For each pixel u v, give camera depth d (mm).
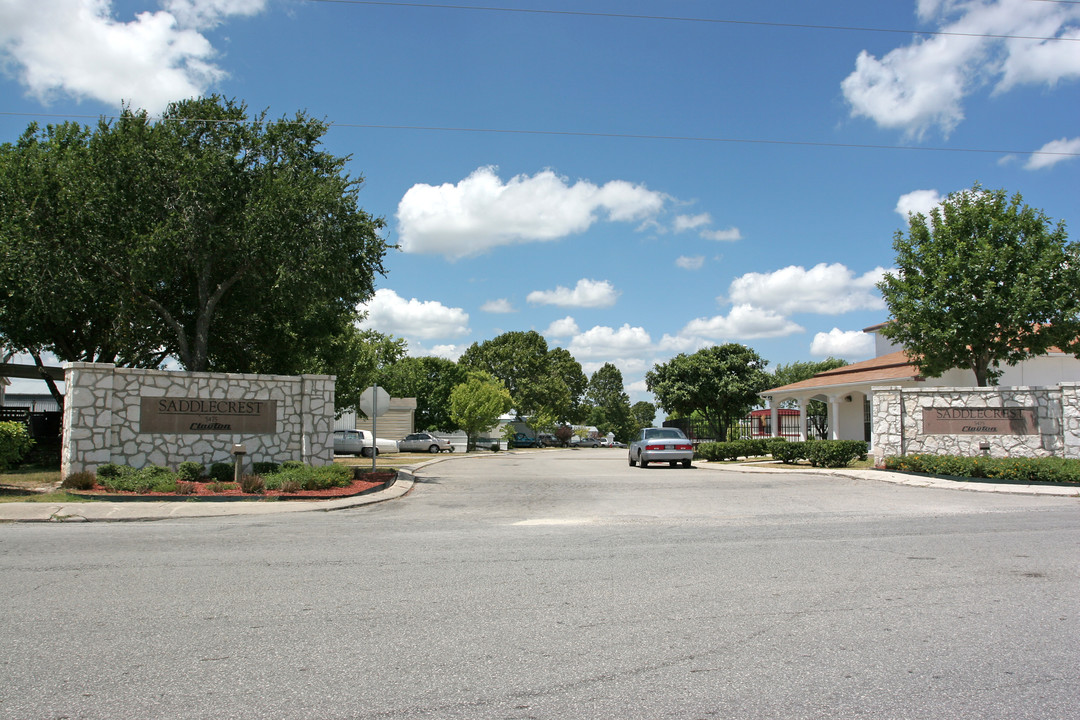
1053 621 5590
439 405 64688
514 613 5820
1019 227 21312
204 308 19719
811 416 42656
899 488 17156
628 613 5832
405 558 8180
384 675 4406
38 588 6602
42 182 18297
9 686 4211
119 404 16219
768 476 21422
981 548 8773
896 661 4688
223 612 5816
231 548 8852
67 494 13773
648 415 124688
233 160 19281
